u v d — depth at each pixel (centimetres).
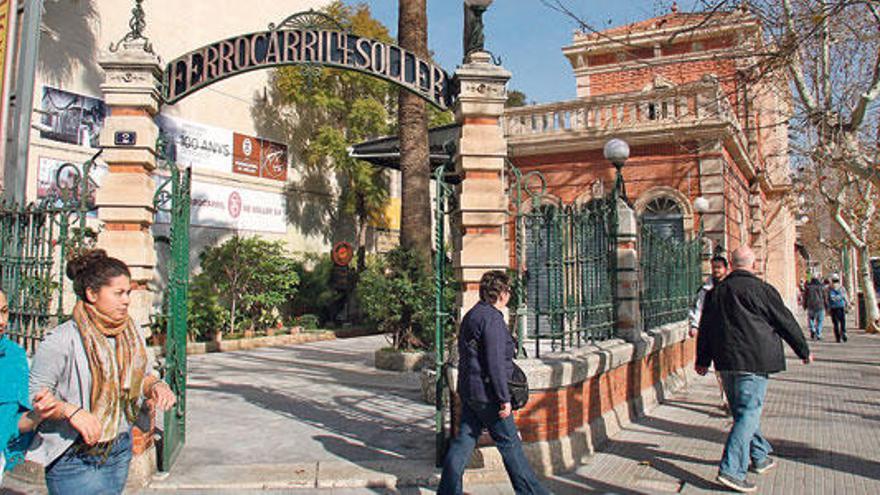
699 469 553
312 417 749
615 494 492
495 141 573
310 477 512
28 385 268
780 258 2673
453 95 607
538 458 532
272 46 599
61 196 593
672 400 872
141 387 303
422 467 539
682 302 1084
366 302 1185
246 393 910
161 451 534
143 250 555
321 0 2130
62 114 1333
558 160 1770
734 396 511
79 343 280
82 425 258
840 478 529
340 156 2008
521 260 568
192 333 1463
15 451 269
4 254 611
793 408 824
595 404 638
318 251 2111
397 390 937
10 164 805
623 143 729
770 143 2631
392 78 601
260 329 1680
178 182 568
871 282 1995
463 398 441
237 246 1614
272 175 1938
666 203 1644
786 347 1592
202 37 1697
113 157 553
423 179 1180
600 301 689
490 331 424
